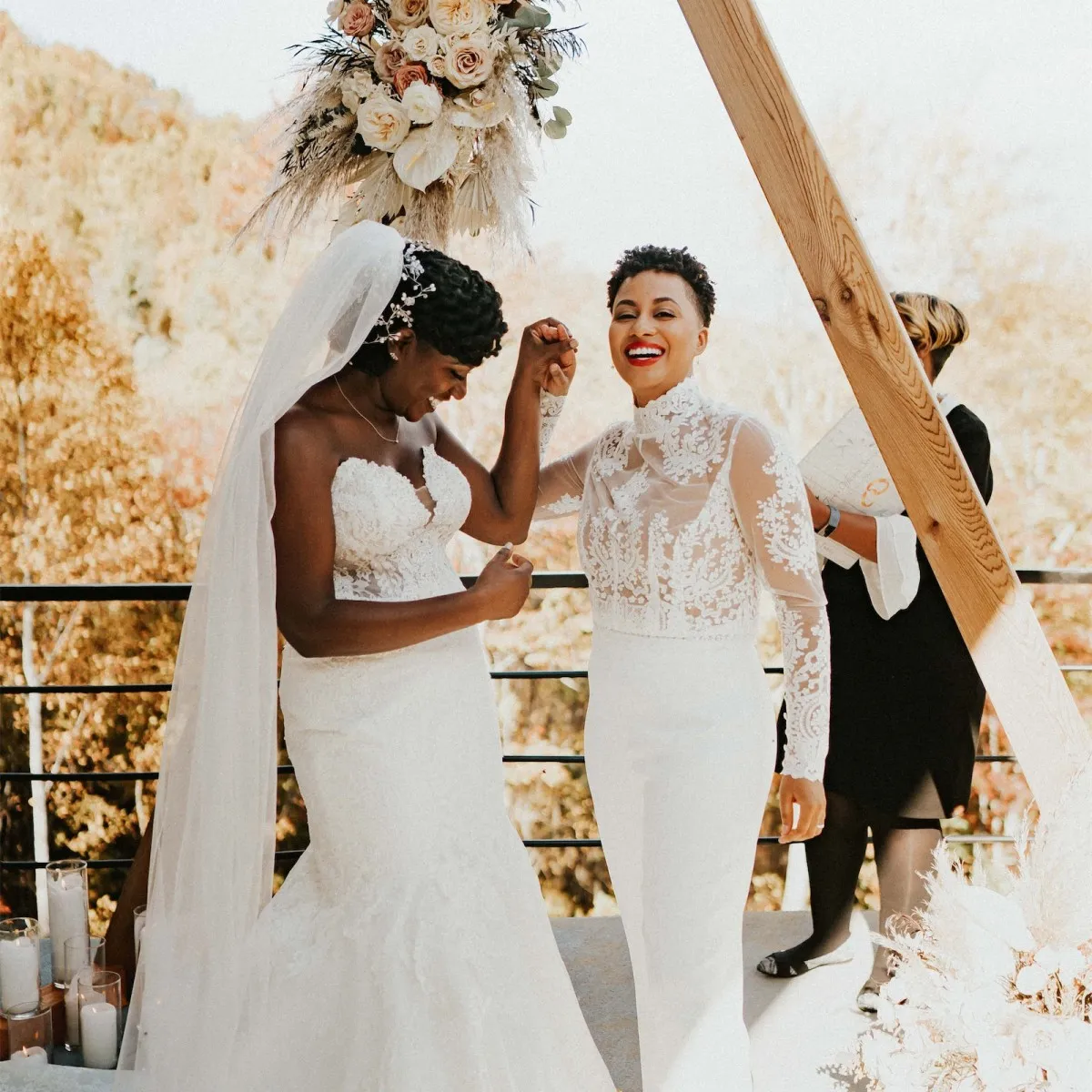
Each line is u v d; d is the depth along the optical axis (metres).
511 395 2.39
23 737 10.20
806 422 9.81
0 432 10.53
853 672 2.73
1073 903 1.43
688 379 2.25
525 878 2.19
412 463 2.14
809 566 2.14
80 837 10.17
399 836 2.01
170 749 1.96
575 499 2.55
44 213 10.34
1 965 2.36
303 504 1.94
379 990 1.93
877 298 1.89
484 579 2.06
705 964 2.14
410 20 2.25
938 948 1.51
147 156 10.26
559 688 9.54
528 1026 2.05
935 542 1.96
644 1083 2.22
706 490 2.16
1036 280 9.76
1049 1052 1.37
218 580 1.91
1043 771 1.98
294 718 2.07
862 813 2.84
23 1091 2.22
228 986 1.91
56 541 10.62
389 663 2.05
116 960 2.55
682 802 2.13
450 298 1.98
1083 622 9.46
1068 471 9.76
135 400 10.49
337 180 2.38
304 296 1.94
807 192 1.88
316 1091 1.94
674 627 2.17
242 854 1.91
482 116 2.24
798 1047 2.58
